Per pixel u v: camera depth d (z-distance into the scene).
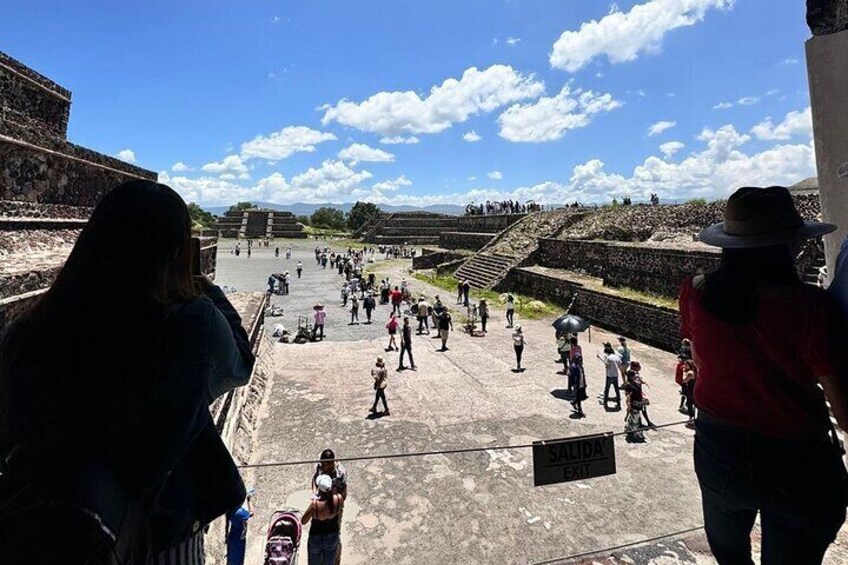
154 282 1.21
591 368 14.21
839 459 1.60
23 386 1.08
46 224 6.77
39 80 7.41
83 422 1.05
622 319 18.64
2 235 5.75
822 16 3.37
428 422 9.98
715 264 15.95
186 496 1.28
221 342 1.26
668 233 23.11
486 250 35.00
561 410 10.71
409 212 70.06
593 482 7.33
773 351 1.51
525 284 27.77
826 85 3.29
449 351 16.34
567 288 23.28
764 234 1.57
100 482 1.03
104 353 1.08
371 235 68.19
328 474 5.10
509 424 9.88
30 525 0.96
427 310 19.47
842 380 1.46
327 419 10.15
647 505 6.70
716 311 1.64
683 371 10.36
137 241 1.20
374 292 28.84
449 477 7.60
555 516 6.47
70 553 0.94
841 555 3.45
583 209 34.81
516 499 6.92
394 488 7.28
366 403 11.19
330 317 22.23
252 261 46.38
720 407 1.69
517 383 12.77
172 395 1.12
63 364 1.07
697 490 7.08
